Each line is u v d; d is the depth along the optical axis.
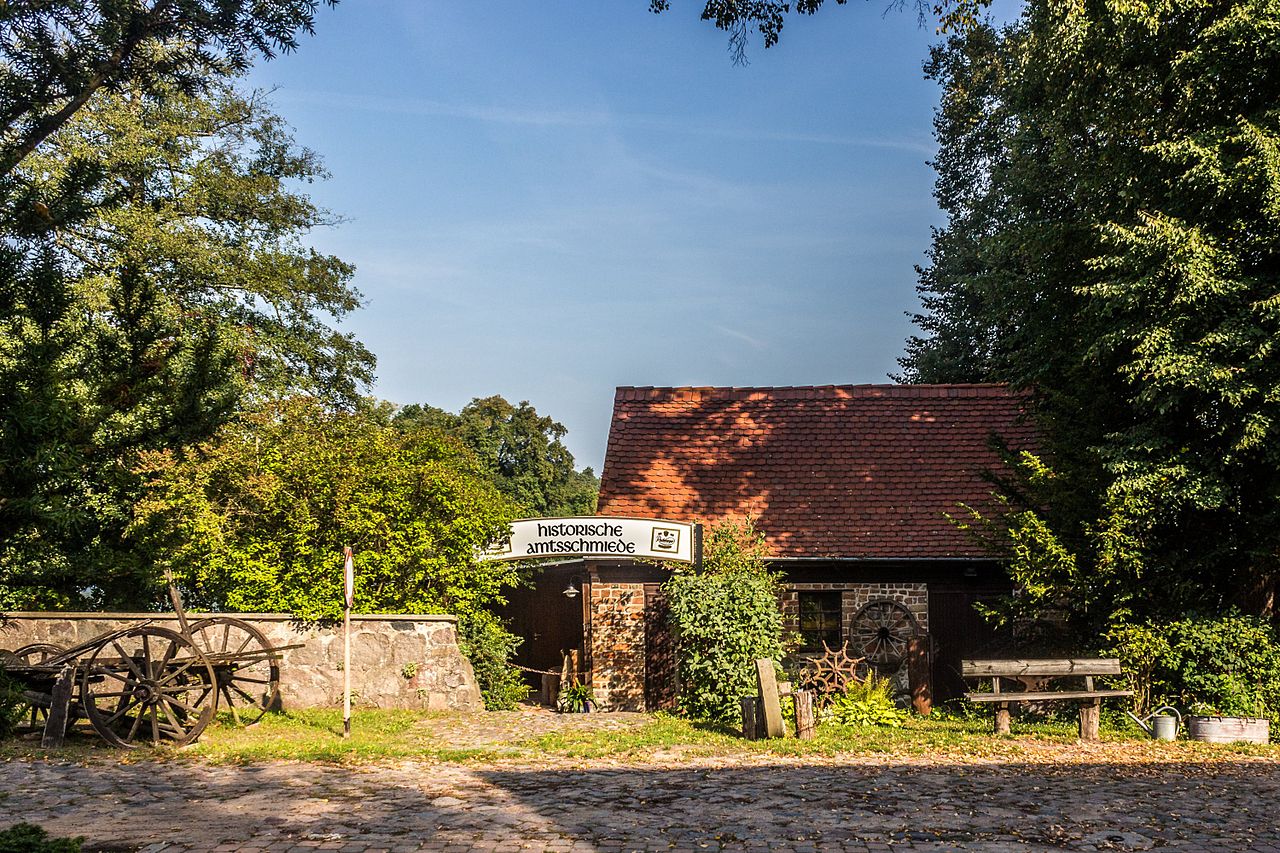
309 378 30.61
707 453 23.58
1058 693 15.24
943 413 24.39
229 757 12.47
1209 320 15.15
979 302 32.81
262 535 18.66
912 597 20.95
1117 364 16.92
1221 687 15.74
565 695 20.31
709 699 17.20
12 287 9.12
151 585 17.62
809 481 22.81
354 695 17.34
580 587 24.11
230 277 28.05
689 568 19.53
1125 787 11.02
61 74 9.72
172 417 11.32
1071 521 17.19
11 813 9.27
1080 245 17.78
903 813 9.56
